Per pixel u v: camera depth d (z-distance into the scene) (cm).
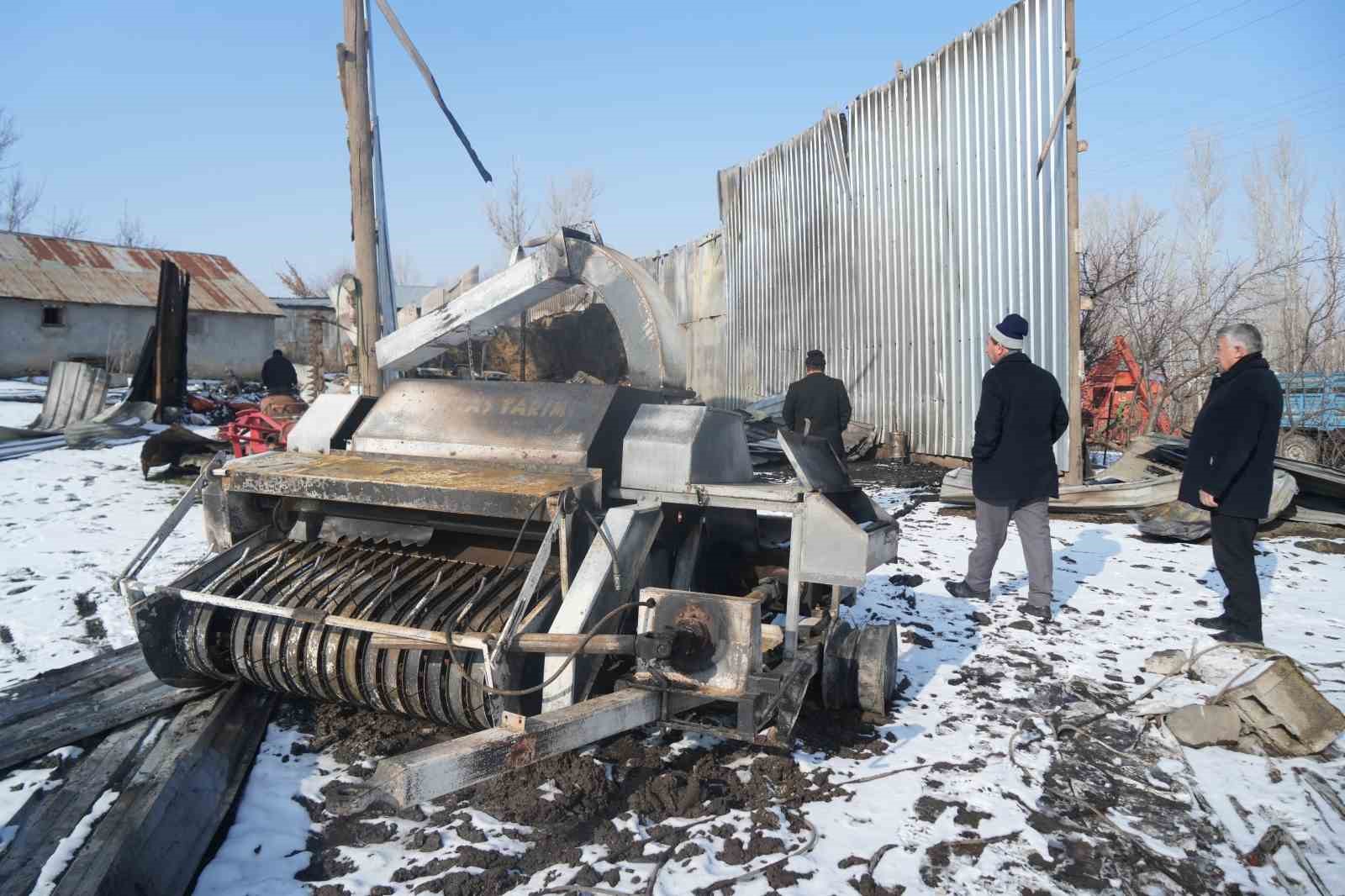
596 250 470
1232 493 470
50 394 1480
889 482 1013
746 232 1563
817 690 423
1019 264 955
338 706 397
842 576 347
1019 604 559
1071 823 310
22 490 956
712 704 385
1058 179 897
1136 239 1534
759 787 329
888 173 1168
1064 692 425
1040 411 521
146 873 267
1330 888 271
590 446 384
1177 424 1332
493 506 342
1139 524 772
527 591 315
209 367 2970
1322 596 573
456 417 422
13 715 383
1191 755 362
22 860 276
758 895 266
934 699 416
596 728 294
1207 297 1609
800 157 1373
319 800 321
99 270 2862
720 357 1691
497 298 488
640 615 338
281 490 384
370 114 1007
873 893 268
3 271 2622
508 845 292
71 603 563
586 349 2133
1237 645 438
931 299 1100
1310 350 1353
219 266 3203
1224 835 303
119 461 1158
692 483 375
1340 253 1327
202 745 343
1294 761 355
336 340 3647
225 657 387
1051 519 823
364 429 436
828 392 789
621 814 313
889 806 319
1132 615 539
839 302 1289
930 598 575
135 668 438
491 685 302
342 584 376
